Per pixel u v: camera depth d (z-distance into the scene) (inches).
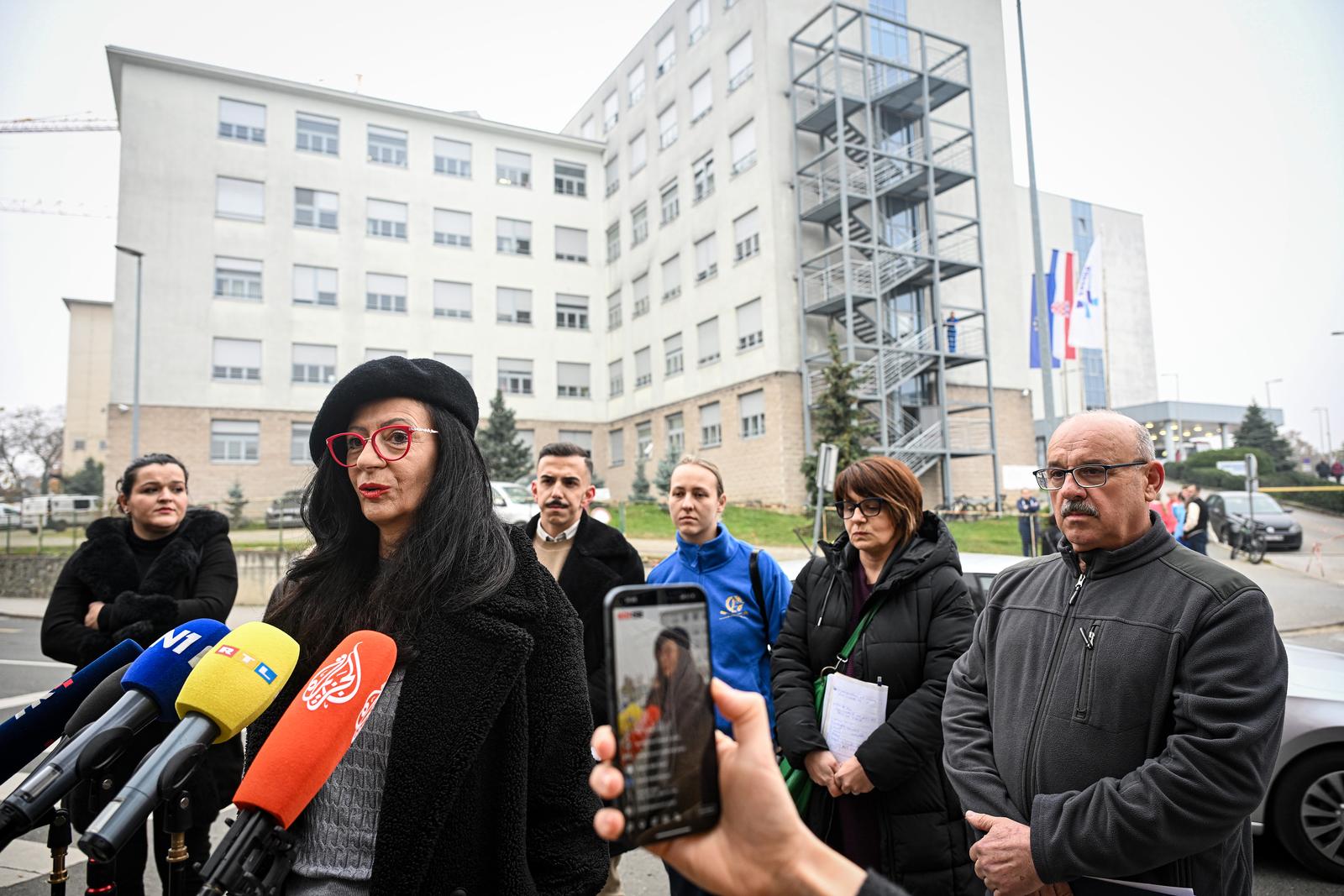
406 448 57.7
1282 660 68.5
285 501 976.3
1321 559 658.2
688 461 136.2
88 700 56.3
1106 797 67.0
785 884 32.9
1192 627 70.4
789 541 696.4
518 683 54.3
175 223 1056.8
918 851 96.1
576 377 1282.0
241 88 1106.7
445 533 56.8
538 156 1289.4
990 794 78.2
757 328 969.5
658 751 32.4
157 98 1062.4
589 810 56.5
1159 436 1674.5
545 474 137.1
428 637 53.4
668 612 34.0
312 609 59.5
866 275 924.6
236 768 114.6
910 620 105.6
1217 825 63.9
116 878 104.8
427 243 1197.1
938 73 1059.3
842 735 102.3
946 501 908.0
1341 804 152.9
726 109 1035.9
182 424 1039.6
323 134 1151.6
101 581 122.6
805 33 986.1
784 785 34.2
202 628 55.4
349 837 51.7
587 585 128.3
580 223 1310.3
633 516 892.0
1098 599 77.4
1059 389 1632.6
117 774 90.4
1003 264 1090.1
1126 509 77.1
